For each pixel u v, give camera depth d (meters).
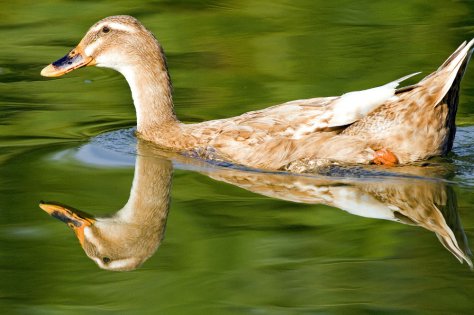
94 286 10.94
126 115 17.12
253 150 14.85
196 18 21.56
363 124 14.38
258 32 20.64
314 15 21.69
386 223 12.42
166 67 16.06
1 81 18.58
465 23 20.62
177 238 12.09
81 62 16.28
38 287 10.86
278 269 11.16
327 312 10.21
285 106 15.15
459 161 14.32
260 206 13.04
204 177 14.32
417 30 20.41
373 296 10.48
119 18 16.14
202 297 10.59
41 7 22.23
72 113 17.09
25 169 14.38
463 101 16.97
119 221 12.68
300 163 14.54
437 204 13.19
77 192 13.55
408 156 14.16
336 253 11.54
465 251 11.49
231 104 17.08
